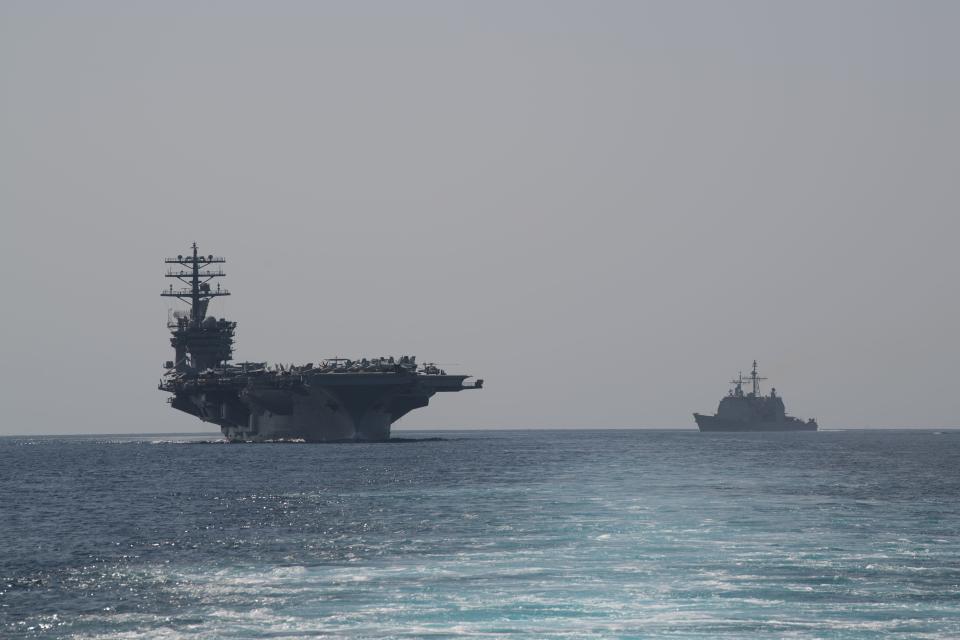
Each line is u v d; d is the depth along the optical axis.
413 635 50.78
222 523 94.50
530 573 65.31
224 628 52.50
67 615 55.69
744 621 53.03
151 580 65.12
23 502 119.38
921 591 59.62
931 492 122.19
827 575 64.19
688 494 118.50
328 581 63.75
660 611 55.09
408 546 77.06
